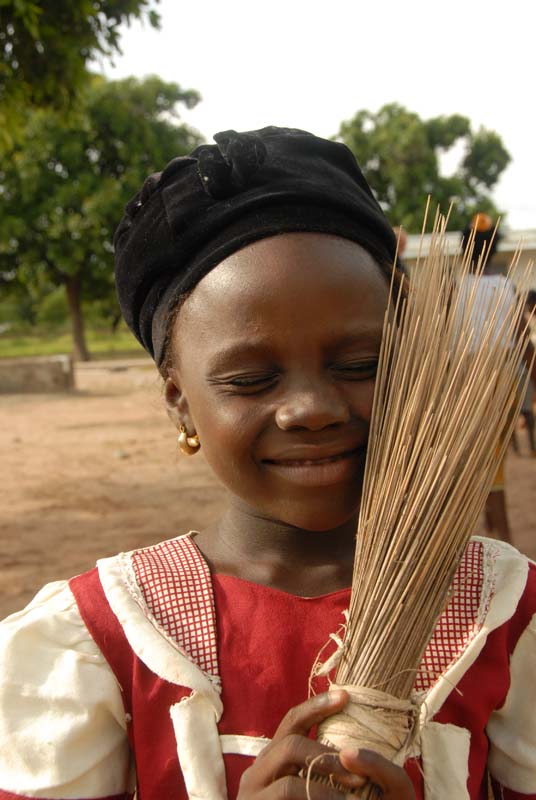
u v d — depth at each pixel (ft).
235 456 3.76
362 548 3.73
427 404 3.71
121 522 20.68
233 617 4.07
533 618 4.14
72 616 4.08
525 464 26.25
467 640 4.01
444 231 3.95
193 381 3.86
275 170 3.79
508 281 3.86
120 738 4.06
